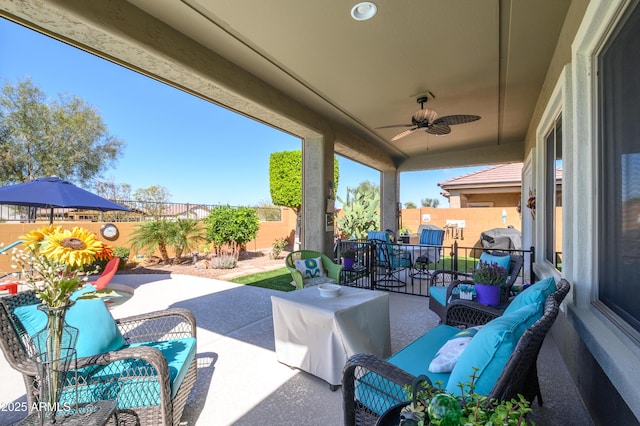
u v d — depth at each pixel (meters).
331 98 4.45
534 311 1.33
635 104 1.45
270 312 3.98
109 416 1.33
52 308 1.25
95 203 4.93
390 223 8.72
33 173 8.45
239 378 2.39
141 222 8.15
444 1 2.41
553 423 1.86
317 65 3.49
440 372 1.58
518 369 1.12
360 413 1.51
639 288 1.42
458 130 5.93
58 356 1.28
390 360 1.76
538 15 2.57
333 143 5.51
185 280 6.04
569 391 2.17
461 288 3.02
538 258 4.21
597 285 1.99
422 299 4.65
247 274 6.81
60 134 8.92
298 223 12.63
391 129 5.97
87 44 2.54
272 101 4.05
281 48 3.15
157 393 1.57
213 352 2.84
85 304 1.79
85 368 1.60
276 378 2.39
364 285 5.68
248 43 3.07
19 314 1.53
